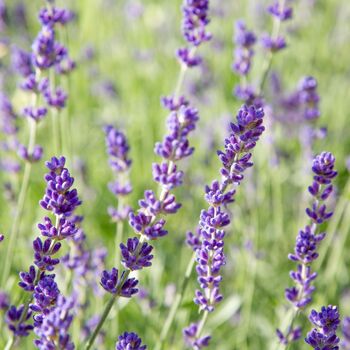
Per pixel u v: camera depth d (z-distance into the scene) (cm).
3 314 391
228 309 510
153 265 512
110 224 605
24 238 547
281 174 654
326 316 279
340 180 665
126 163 451
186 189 645
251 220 605
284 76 884
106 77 834
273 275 571
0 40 767
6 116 569
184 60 445
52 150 682
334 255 548
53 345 241
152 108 821
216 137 727
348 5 980
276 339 472
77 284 419
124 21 995
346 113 795
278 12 523
